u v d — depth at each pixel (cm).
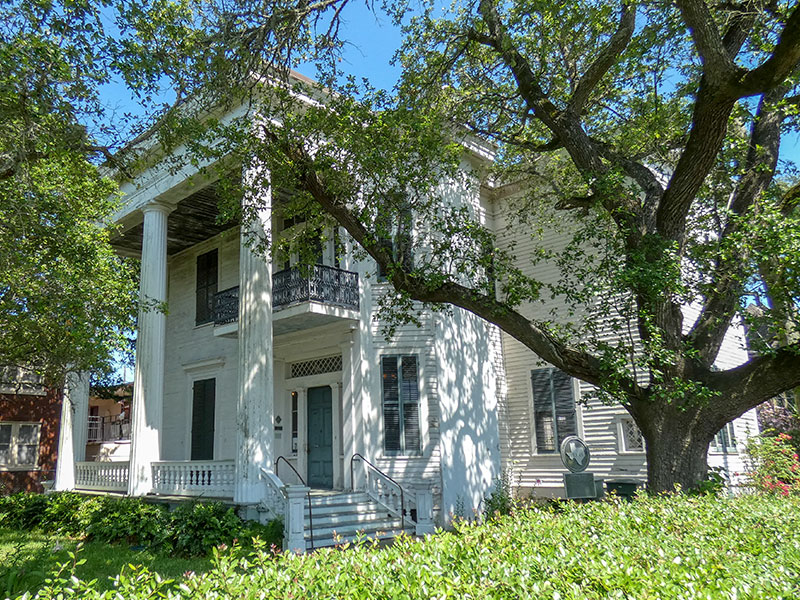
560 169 1416
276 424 1625
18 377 2123
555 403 1565
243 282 1332
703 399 874
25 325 1156
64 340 1221
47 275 1160
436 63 1194
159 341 1545
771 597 344
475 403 1500
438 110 1245
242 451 1235
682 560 418
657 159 1248
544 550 440
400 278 1003
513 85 1281
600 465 1458
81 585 349
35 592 633
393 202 1055
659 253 895
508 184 1638
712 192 1118
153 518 1205
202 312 1930
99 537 1272
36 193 1055
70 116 891
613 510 607
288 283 1430
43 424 2273
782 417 1733
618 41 991
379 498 1338
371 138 1023
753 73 793
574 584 356
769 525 543
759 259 865
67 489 1761
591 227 1031
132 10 831
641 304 938
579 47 1152
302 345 1609
